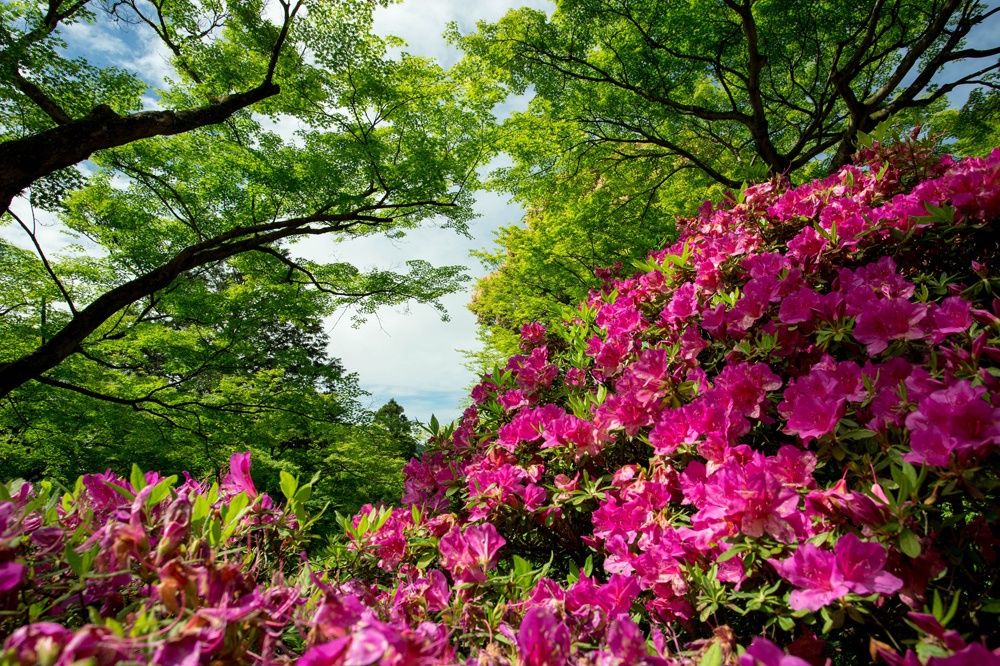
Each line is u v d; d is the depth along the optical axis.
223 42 6.45
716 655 0.68
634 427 1.41
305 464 10.27
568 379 2.01
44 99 4.76
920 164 1.72
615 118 8.06
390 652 0.56
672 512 1.22
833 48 7.72
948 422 0.81
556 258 8.10
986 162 1.51
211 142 6.98
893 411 0.99
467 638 0.95
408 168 7.58
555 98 8.20
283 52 6.38
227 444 7.46
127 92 5.64
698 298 1.69
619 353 1.75
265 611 0.64
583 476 1.48
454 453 2.04
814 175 7.57
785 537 0.83
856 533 0.86
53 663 0.45
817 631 0.99
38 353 4.55
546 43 7.81
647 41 7.27
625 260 7.36
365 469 10.20
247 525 1.00
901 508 0.79
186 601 0.60
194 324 7.58
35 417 6.17
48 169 3.81
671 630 1.01
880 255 1.47
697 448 1.18
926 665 0.60
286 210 7.57
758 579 0.95
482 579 1.08
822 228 1.52
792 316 1.31
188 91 6.78
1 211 3.69
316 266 8.09
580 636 0.88
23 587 0.63
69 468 7.05
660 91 7.80
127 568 0.64
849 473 1.03
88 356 5.92
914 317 1.12
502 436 1.70
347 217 7.40
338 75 6.87
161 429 6.73
